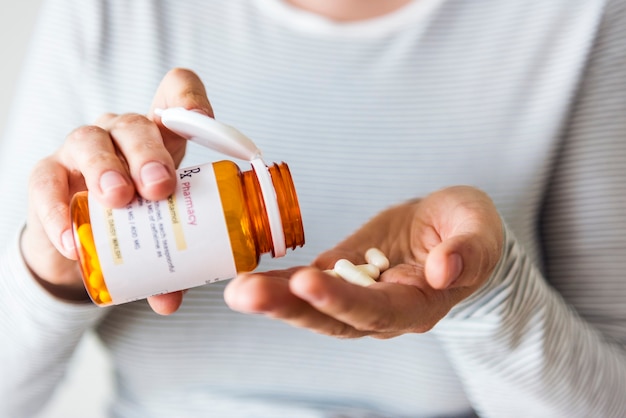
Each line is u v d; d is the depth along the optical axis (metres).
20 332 0.68
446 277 0.39
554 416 0.72
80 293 0.62
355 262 0.55
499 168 0.83
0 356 0.74
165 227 0.46
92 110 0.84
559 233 0.85
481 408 0.74
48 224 0.49
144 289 0.47
